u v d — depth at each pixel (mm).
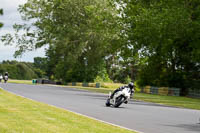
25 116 46625
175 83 177125
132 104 92562
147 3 154875
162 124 51250
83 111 64375
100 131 38188
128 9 150125
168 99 132375
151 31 127375
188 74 176375
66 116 50000
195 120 59312
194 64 177125
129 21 149125
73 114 53750
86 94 129750
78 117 50156
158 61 180750
